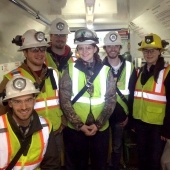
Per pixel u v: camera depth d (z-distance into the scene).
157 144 3.01
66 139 2.85
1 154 1.94
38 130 2.03
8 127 1.96
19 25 3.95
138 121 3.18
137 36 6.93
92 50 2.68
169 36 4.21
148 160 3.14
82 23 6.87
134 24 6.09
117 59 3.49
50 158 2.12
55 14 5.08
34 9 4.00
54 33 3.48
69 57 3.66
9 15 3.30
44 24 5.28
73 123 2.63
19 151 1.97
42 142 2.05
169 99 2.81
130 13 5.31
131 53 7.06
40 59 2.59
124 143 3.96
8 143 1.94
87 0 4.01
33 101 2.01
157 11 3.73
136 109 3.21
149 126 3.04
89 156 3.00
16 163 1.98
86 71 2.70
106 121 2.73
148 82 3.05
